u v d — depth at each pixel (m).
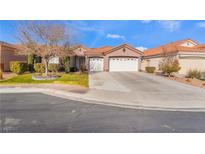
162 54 23.05
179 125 5.15
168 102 7.92
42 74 17.72
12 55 23.00
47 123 5.18
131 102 7.92
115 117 5.80
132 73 21.95
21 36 14.57
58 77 16.55
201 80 15.72
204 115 6.13
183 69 19.84
